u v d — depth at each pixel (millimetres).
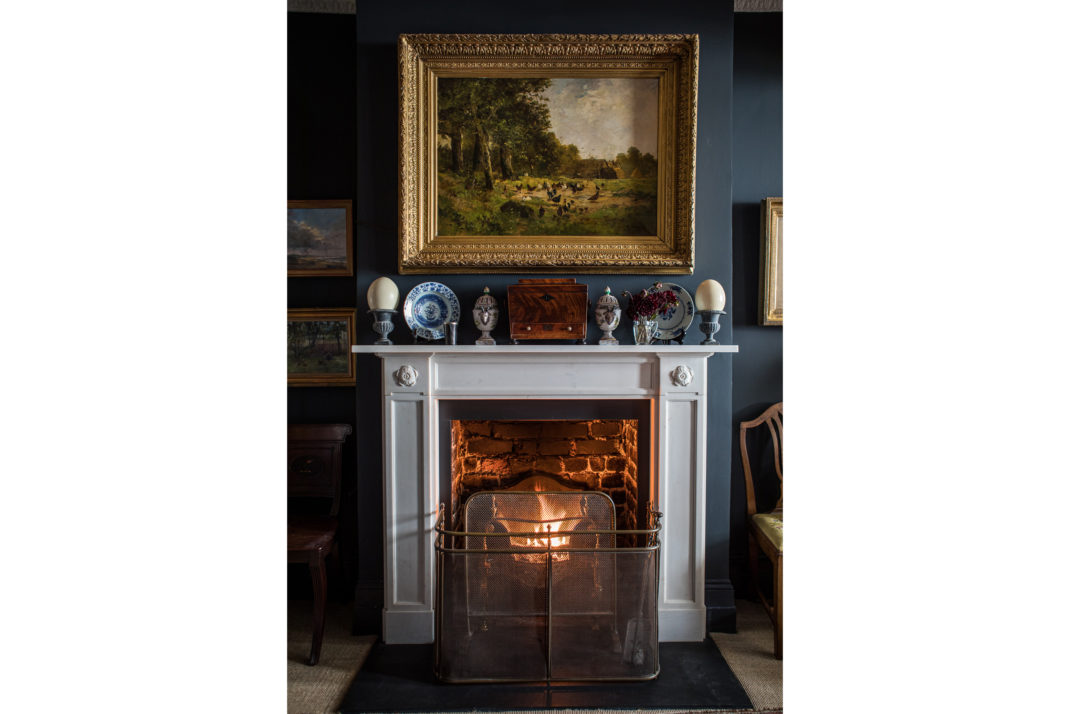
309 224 2777
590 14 2432
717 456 2479
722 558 2479
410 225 2404
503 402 2393
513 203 2463
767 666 2205
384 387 2320
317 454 2625
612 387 2363
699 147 2465
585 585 2104
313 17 2762
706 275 2482
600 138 2455
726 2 2438
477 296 2469
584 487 2766
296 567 2824
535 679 2084
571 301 2361
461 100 2441
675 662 2217
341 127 2779
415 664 2209
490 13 2426
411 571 2354
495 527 2225
